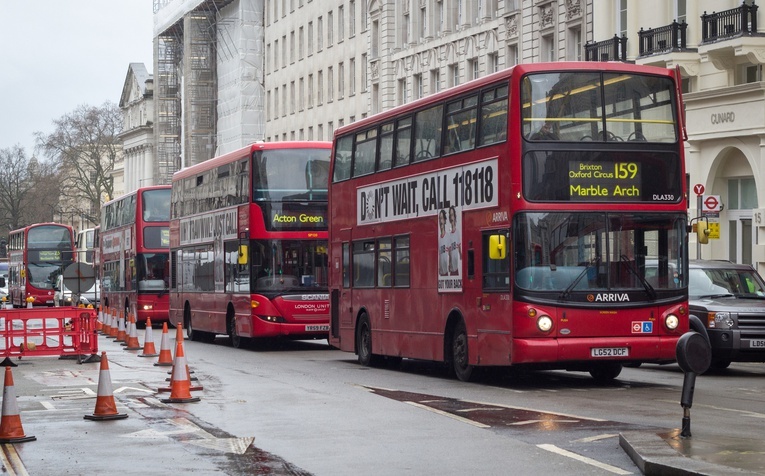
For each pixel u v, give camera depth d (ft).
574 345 75.00
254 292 127.95
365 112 310.24
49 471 45.91
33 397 77.36
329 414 63.41
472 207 81.66
